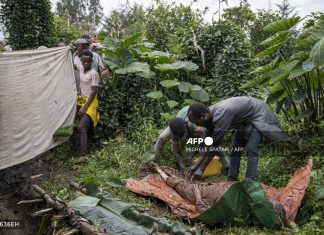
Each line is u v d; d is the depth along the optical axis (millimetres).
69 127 6992
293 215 4398
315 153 5609
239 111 5035
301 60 5438
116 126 7715
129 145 7102
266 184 5570
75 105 7242
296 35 6172
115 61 7965
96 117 7332
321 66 4762
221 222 4363
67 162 6918
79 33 13383
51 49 6742
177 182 5195
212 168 6055
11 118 6219
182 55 9828
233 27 9602
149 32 12398
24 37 10602
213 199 4734
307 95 5941
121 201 4711
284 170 5648
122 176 5965
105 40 8203
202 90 8570
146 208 4672
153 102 8055
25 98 6371
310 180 4848
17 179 6367
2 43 10023
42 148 6684
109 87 7734
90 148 7496
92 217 4391
